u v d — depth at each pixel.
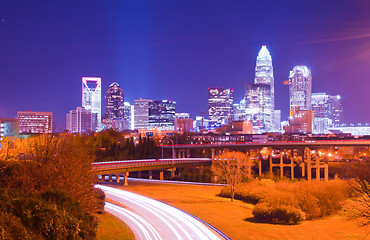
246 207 73.56
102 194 58.25
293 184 83.88
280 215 58.12
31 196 32.16
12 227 25.72
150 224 55.53
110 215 59.47
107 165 105.88
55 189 36.19
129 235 47.28
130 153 184.62
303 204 62.72
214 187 109.12
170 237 48.12
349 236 47.53
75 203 35.44
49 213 29.38
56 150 44.75
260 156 190.00
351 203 52.62
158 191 97.56
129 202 76.50
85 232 32.38
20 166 41.81
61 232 29.30
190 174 147.62
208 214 64.88
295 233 50.69
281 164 180.12
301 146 192.12
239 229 53.28
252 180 107.06
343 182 74.75
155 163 140.75
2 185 38.09
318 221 60.34
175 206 72.75
